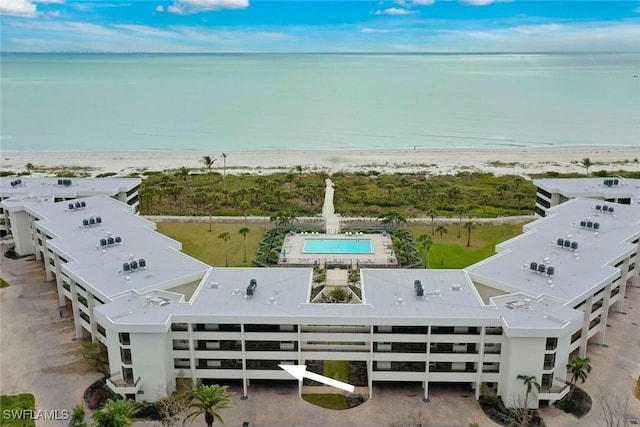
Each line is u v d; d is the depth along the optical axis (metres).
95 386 98.75
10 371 103.25
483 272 109.06
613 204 145.75
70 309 126.62
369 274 109.06
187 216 189.38
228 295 100.62
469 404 93.88
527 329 87.50
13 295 132.88
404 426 88.44
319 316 92.38
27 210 148.50
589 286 102.25
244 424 89.25
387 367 95.81
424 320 91.56
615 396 95.50
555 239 123.81
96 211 144.88
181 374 95.94
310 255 152.62
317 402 94.25
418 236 168.75
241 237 169.12
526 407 87.19
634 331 116.00
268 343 95.00
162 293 101.19
